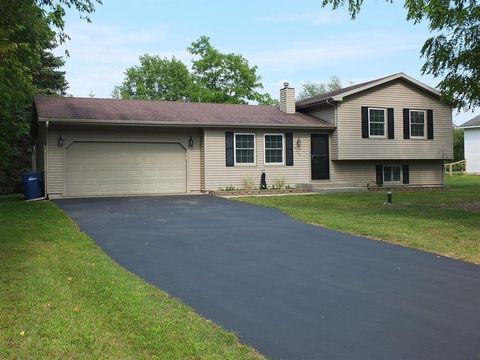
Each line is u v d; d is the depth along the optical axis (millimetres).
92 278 6469
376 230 10281
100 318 4996
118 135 18906
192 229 10594
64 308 5262
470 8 13328
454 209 13961
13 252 7910
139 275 6945
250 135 20828
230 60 41531
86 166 18438
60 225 10758
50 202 15961
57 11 13211
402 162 24078
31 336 4500
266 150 21125
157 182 19609
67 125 18000
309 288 6430
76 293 5812
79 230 10289
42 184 18125
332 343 4629
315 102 22734
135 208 14242
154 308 5367
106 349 4277
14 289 5867
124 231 10289
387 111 22844
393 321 5230
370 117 22562
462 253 8391
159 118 19266
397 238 9539
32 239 9055
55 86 30500
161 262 7711
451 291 6324
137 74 51156
